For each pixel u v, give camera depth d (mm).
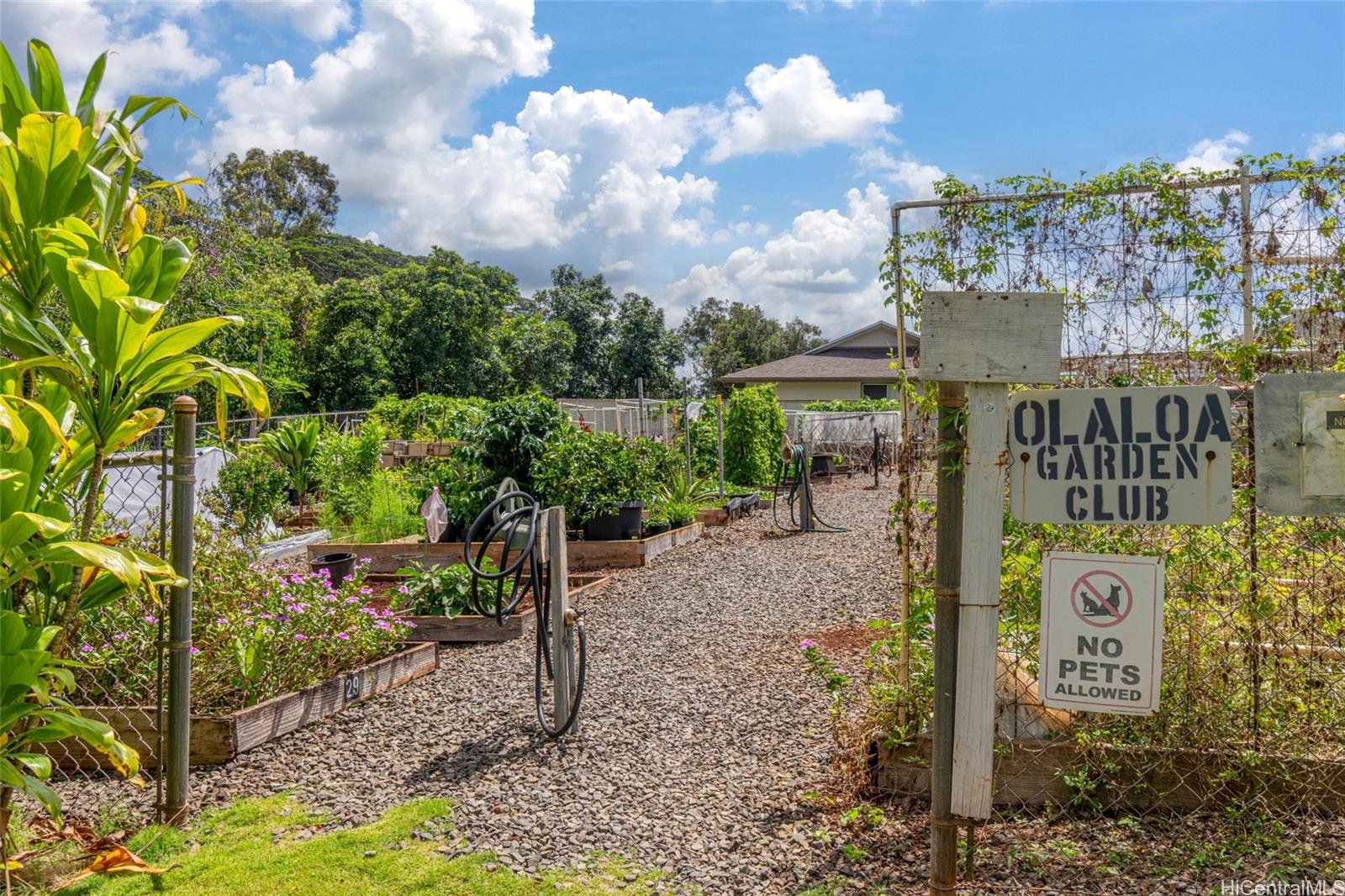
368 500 10469
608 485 9016
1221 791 2906
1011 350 1970
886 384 29906
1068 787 2992
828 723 3969
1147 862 2646
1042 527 2941
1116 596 2092
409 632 5766
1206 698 2932
